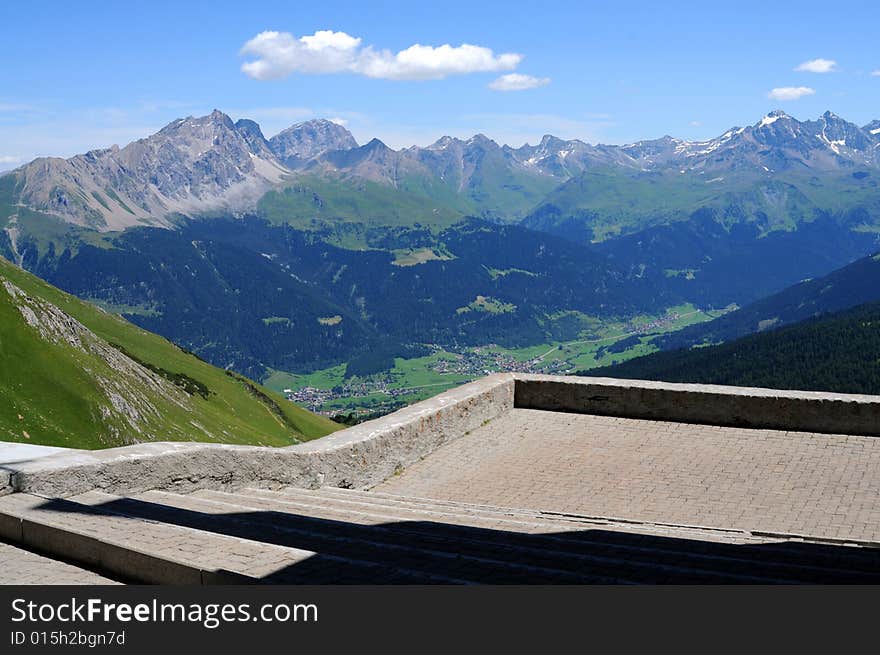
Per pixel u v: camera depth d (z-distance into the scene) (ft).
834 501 43.19
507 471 51.29
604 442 55.83
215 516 29.12
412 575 20.30
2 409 300.61
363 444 49.24
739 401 57.31
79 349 373.40
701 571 22.35
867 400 54.29
